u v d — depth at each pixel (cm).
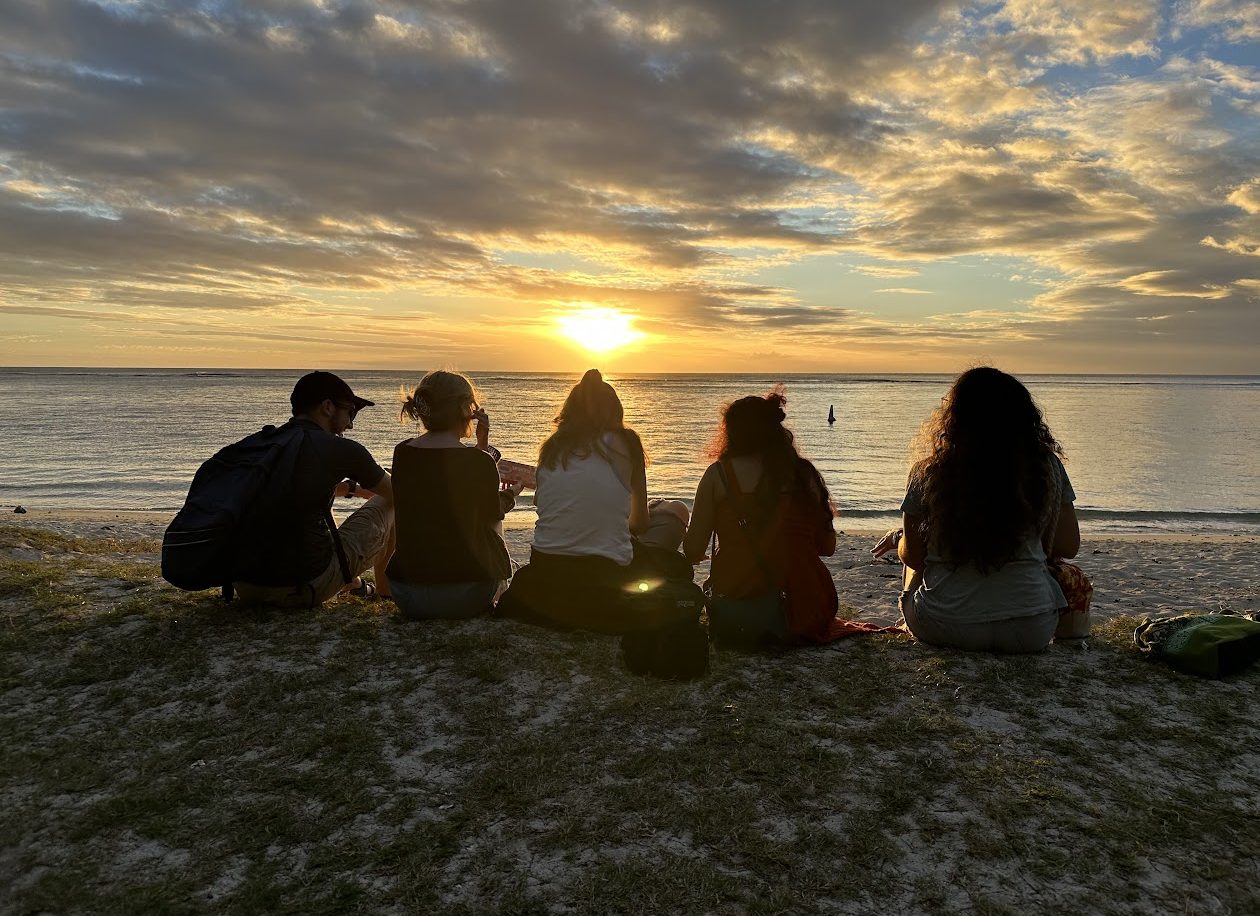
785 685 396
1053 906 244
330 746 332
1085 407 8119
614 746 332
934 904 244
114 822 283
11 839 275
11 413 5672
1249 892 252
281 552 443
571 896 246
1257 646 419
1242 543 1339
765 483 431
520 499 2000
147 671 396
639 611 397
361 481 454
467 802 294
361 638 433
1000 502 406
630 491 450
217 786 304
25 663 404
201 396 8844
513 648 421
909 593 463
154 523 1460
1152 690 399
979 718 364
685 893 246
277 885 251
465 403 456
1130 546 1238
